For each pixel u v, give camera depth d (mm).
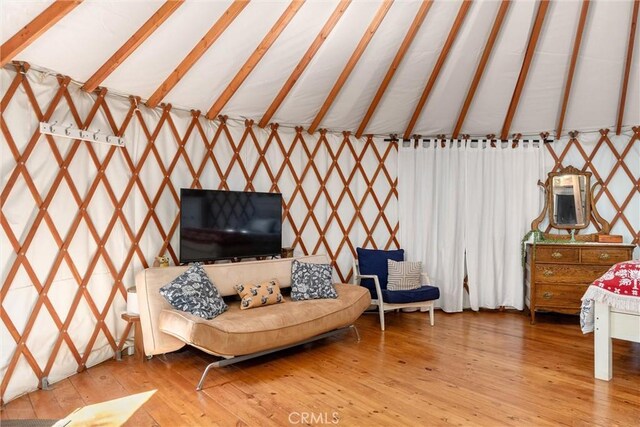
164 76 3256
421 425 2223
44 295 2746
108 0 2436
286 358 3287
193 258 3613
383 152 5055
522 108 4512
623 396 2570
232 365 3135
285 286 3904
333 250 4820
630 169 4586
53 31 2471
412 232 4996
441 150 4977
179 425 2227
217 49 3229
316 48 3490
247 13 3006
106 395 2604
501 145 4930
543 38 3713
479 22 3549
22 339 2613
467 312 4859
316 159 4727
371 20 3385
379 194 5043
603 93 4160
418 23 3455
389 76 3971
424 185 4973
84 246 3053
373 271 4609
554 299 4297
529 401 2506
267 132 4395
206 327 2684
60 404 2482
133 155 3389
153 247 3555
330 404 2473
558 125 4652
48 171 2801
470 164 4922
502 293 4883
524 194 4883
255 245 4070
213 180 3979
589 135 4742
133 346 3387
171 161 3670
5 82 2541
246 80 3672
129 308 3244
